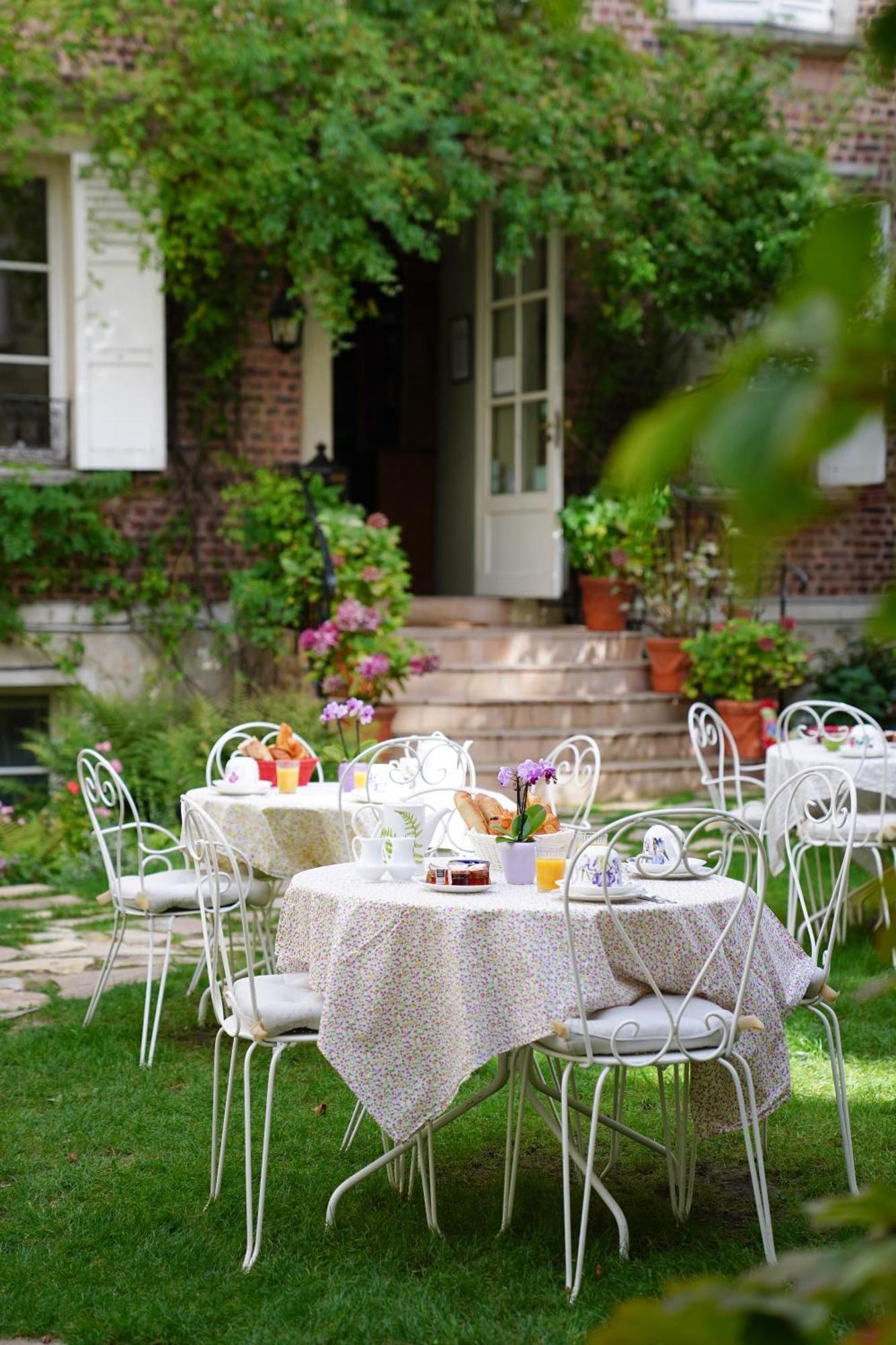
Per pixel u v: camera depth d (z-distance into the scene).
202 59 9.27
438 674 10.22
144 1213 3.74
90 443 9.80
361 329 13.27
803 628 11.55
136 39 9.57
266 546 10.18
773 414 0.52
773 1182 3.99
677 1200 3.77
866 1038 5.16
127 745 9.11
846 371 0.51
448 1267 3.41
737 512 0.53
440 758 5.67
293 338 10.08
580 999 3.29
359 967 3.52
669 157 10.17
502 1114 4.52
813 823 5.98
